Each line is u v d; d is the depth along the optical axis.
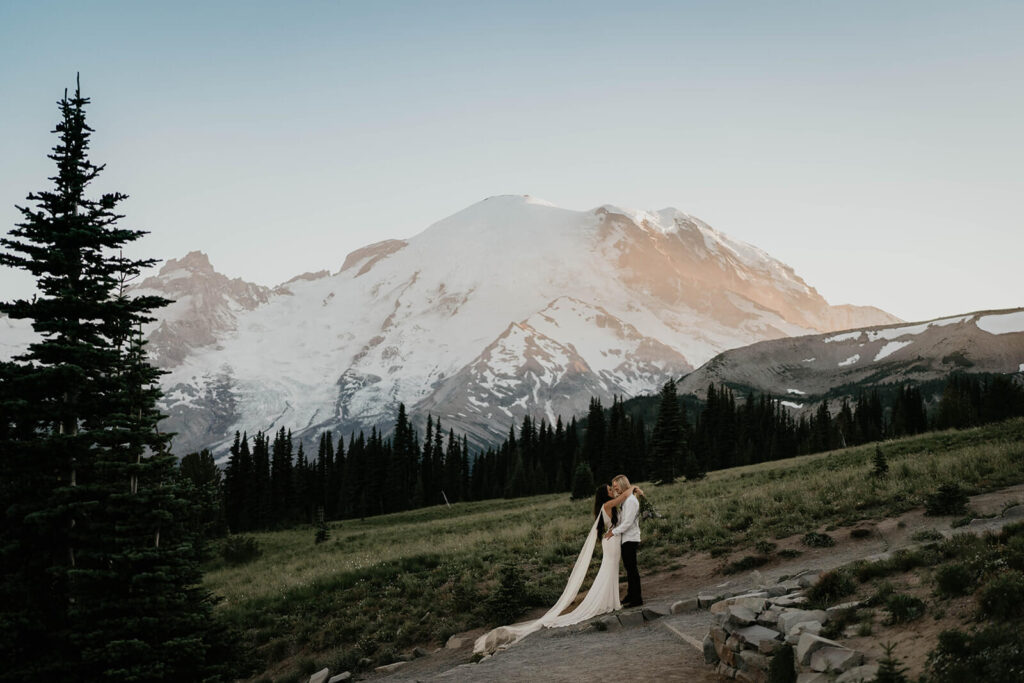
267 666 19.30
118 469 16.09
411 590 21.64
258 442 115.69
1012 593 7.15
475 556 24.88
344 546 46.53
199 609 16.69
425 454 132.50
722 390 137.88
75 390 16.67
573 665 10.12
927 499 18.36
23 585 15.14
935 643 7.13
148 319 17.89
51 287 17.22
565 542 25.17
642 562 19.48
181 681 15.88
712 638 9.15
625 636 11.56
